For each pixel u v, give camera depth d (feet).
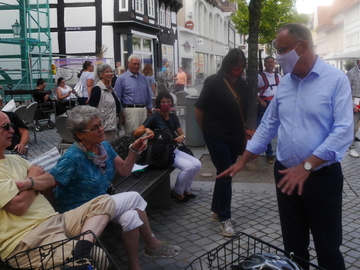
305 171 7.60
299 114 8.21
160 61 82.84
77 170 10.13
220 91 13.37
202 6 112.68
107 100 18.95
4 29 52.85
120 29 67.87
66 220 9.40
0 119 9.03
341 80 7.88
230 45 158.81
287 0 73.41
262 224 14.73
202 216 15.58
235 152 14.08
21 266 8.35
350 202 16.94
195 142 27.91
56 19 68.49
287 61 8.10
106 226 10.28
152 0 77.00
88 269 7.14
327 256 8.57
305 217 8.99
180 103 43.93
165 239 13.60
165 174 15.38
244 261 6.12
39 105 38.17
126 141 16.79
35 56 52.80
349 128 7.64
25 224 8.69
